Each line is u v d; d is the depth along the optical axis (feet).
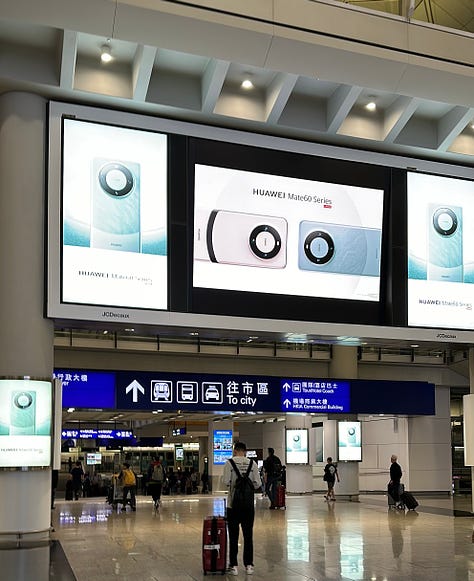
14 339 46.19
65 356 88.69
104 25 43.57
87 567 36.45
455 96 52.70
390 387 91.25
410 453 104.58
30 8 42.14
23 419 45.44
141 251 49.80
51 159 48.26
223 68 48.21
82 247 48.34
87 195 48.91
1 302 46.60
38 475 46.03
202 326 50.67
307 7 47.26
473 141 60.03
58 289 47.32
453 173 59.41
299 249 53.88
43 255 47.73
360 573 34.86
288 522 60.29
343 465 93.97
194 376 80.74
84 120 49.42
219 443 116.88
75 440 145.28
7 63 46.93
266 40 46.26
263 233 52.95
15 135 47.78
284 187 54.03
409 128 57.77
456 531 52.95
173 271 50.47
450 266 58.29
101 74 49.14
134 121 50.75
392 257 56.49
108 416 116.98
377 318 55.72
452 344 58.65
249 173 53.21
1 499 45.03
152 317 49.49
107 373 77.46
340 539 47.96
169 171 51.19
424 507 77.56
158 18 43.80
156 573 34.81
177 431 137.08
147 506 80.18
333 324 54.19
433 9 51.03
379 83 50.60
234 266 51.98
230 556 35.24
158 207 50.65
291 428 101.76
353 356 97.19
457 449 110.11
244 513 35.17
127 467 74.64
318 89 53.57
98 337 87.10
